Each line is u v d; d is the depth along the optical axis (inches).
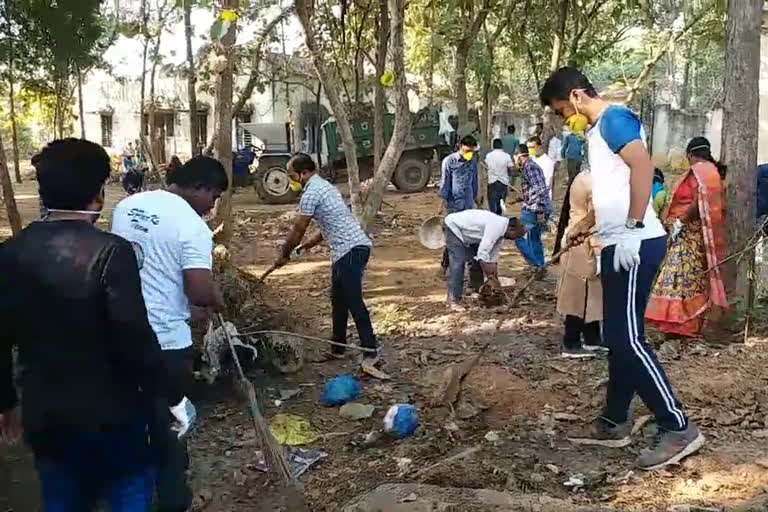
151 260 137.6
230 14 255.6
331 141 783.7
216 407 203.8
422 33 593.0
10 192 303.0
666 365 217.9
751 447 165.3
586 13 639.8
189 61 525.3
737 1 233.3
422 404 200.5
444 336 265.3
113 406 101.1
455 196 370.0
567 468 160.9
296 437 182.5
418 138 793.6
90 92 1342.3
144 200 141.4
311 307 310.5
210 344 206.2
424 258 426.9
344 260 224.4
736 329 240.4
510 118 1231.5
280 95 1008.2
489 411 194.4
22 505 150.4
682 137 1039.0
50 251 98.4
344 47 665.6
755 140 238.4
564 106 161.5
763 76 462.9
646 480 153.9
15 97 1007.6
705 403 191.0
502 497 143.9
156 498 135.7
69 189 100.4
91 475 106.6
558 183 798.5
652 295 246.8
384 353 247.8
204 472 167.3
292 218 588.1
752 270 246.1
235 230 541.6
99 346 100.0
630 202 152.7
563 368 223.8
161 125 1224.8
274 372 224.8
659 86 1095.0
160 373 102.9
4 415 106.6
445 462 164.4
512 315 289.3
